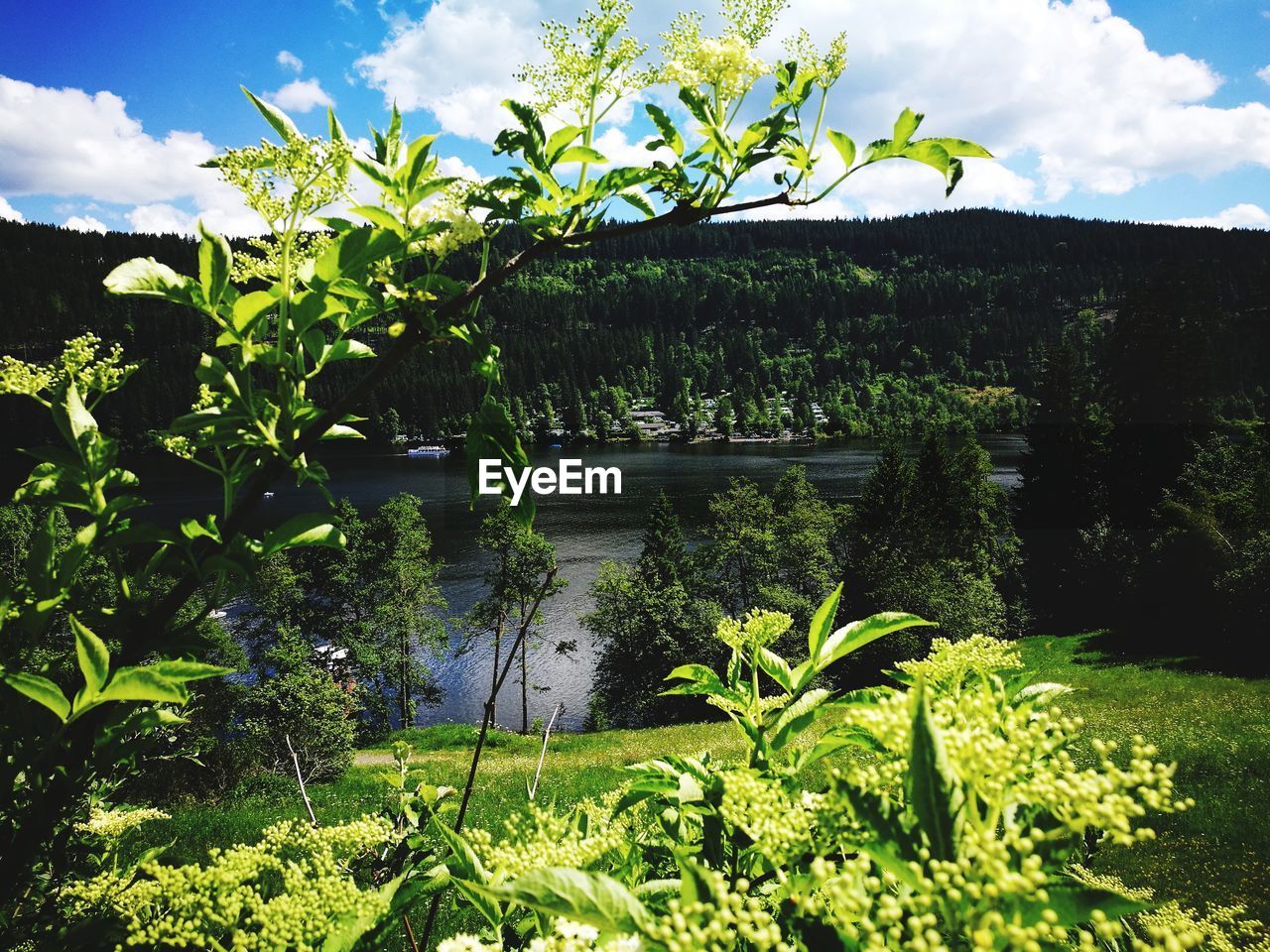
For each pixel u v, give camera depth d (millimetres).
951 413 159375
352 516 41188
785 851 1039
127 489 1360
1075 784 772
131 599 1271
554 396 169875
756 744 1507
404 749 2004
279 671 19109
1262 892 6832
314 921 1252
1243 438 44250
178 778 14367
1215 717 18016
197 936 1224
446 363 136500
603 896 818
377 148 1438
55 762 1189
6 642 1209
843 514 49844
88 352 1304
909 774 884
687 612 39750
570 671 46094
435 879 1380
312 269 1406
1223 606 28266
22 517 24516
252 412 1242
